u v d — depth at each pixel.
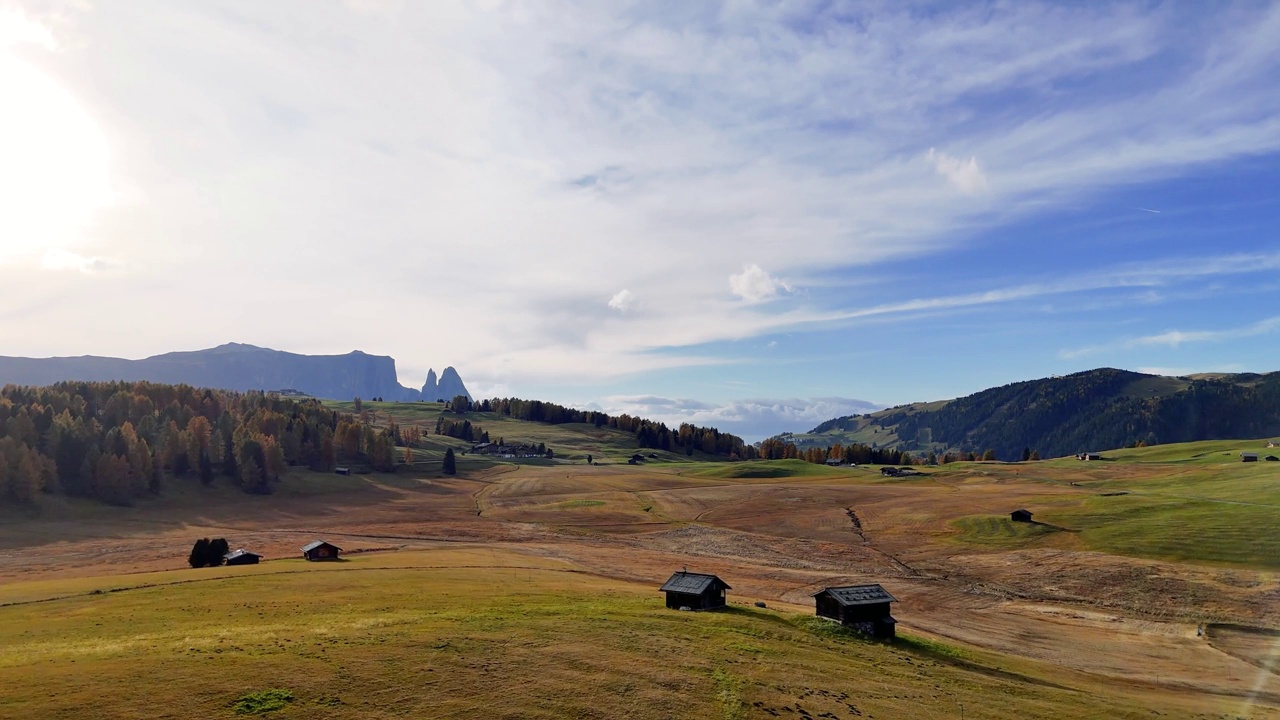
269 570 82.94
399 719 33.19
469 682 38.38
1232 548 98.62
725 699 39.25
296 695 34.56
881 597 64.44
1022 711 43.94
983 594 93.06
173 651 39.91
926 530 134.62
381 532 149.38
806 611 75.50
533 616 54.72
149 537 137.88
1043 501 149.88
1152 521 117.06
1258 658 66.56
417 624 49.22
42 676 34.72
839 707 40.53
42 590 66.94
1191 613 80.19
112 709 31.25
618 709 36.75
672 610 63.16
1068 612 83.69
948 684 48.34
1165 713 47.66
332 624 49.28
